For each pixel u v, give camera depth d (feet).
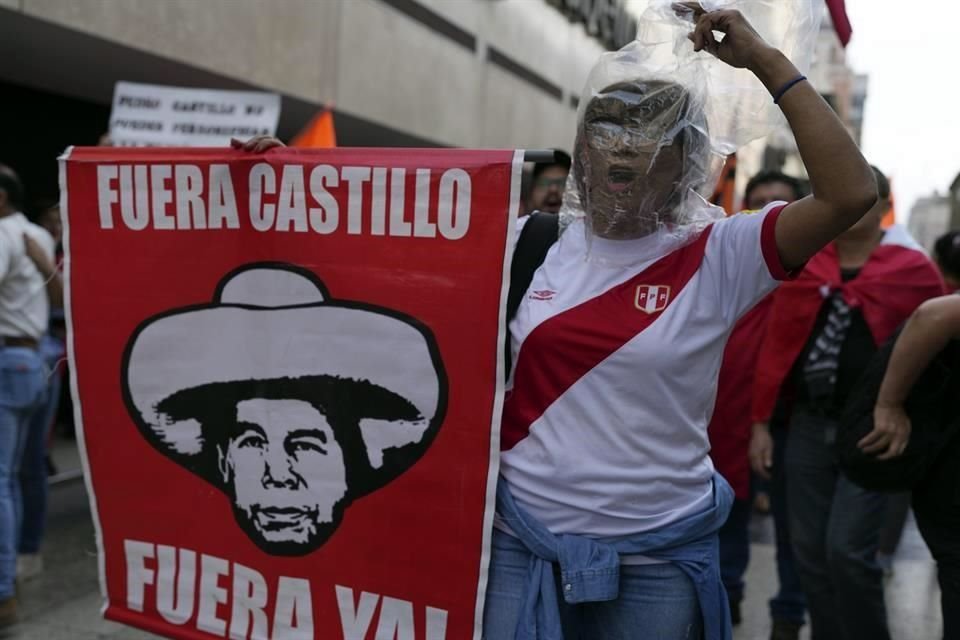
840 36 6.81
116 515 7.77
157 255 7.48
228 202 7.22
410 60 32.73
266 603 7.23
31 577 13.89
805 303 10.81
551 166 11.40
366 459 6.82
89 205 7.66
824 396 10.51
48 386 13.70
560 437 5.82
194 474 7.48
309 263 6.94
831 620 10.68
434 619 6.59
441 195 6.51
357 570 6.88
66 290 7.75
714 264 5.71
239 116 15.19
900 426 7.89
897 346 7.90
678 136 5.71
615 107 5.67
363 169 6.74
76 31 18.85
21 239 12.03
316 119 13.24
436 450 6.53
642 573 5.84
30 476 13.75
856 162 5.24
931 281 10.73
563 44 48.49
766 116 6.02
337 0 27.96
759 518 20.01
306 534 7.07
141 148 7.50
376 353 6.74
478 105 38.86
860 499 9.76
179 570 7.57
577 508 5.79
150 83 24.44
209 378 7.38
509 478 6.19
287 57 25.68
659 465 5.71
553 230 6.37
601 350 5.64
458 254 6.47
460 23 36.52
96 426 7.77
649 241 5.82
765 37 5.89
